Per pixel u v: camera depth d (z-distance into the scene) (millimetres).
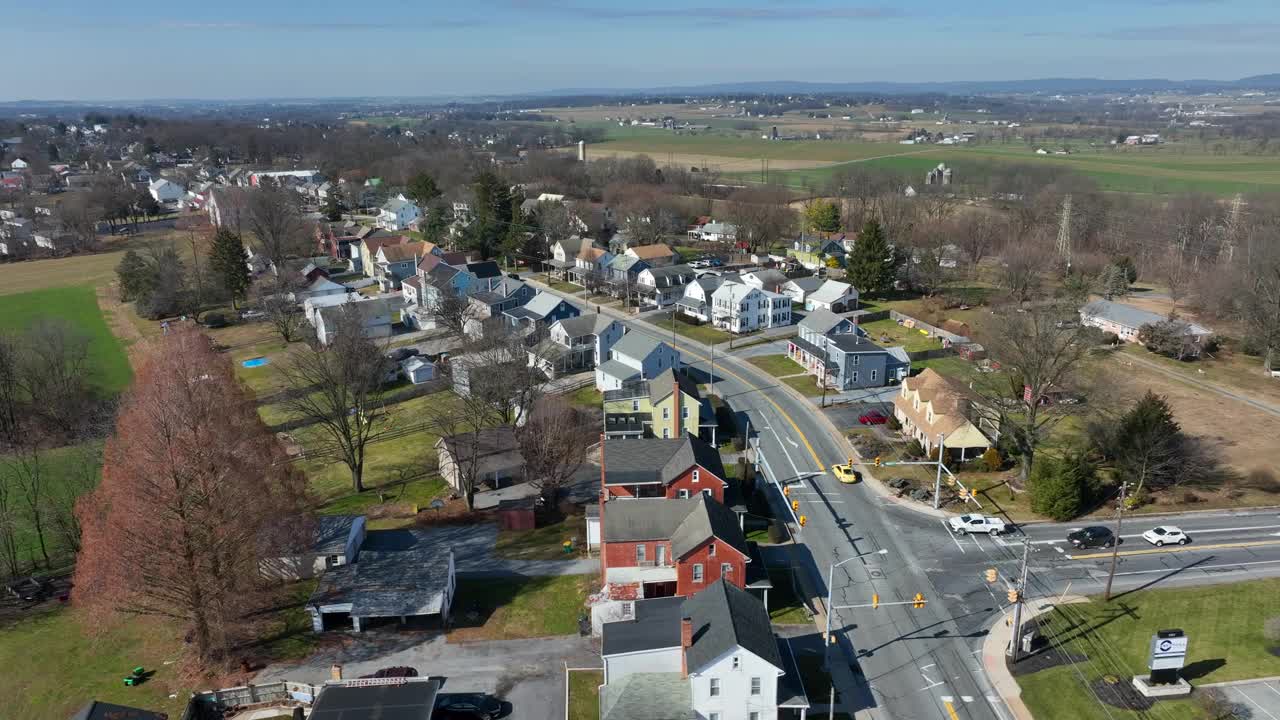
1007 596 56438
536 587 59094
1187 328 106188
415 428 91188
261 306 135875
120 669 51312
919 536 64500
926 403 80188
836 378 98062
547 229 167000
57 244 192375
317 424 91750
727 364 107688
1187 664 48531
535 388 84625
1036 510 66812
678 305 133250
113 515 47656
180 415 49719
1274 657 48688
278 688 47812
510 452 76125
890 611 55188
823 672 49312
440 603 54344
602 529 56500
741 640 42969
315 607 53875
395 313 138875
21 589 60031
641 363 94438
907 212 181250
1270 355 99750
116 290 155125
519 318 114562
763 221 177375
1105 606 54719
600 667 50469
